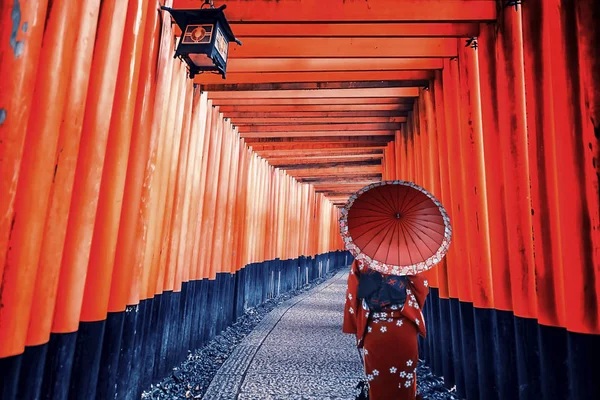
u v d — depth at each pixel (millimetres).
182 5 3568
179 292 4402
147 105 3064
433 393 3980
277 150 8320
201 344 5320
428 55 4113
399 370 2459
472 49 3729
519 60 3002
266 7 3506
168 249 4113
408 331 2533
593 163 2113
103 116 2410
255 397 3500
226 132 6332
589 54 2143
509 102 3023
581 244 2168
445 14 3350
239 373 4199
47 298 2031
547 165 2549
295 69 4555
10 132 1678
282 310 8547
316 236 15812
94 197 2359
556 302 2455
